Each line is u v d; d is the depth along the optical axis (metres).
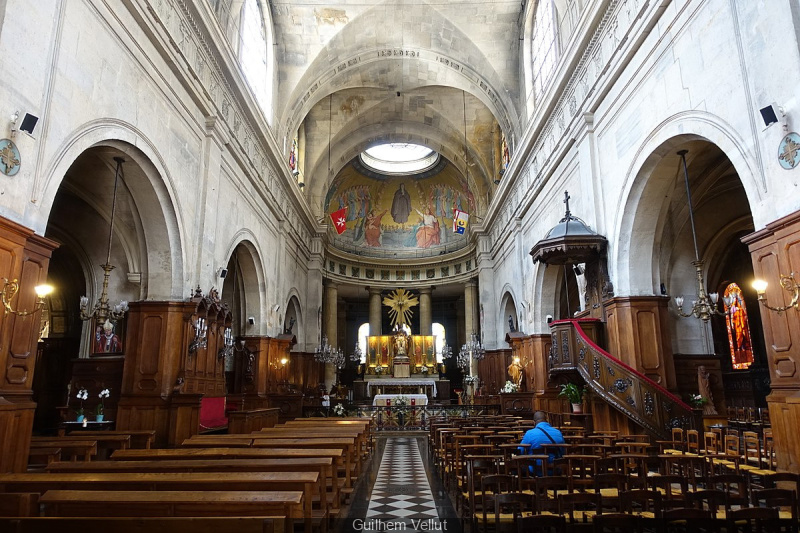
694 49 8.74
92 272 13.66
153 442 10.51
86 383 12.84
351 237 35.03
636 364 10.84
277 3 18.97
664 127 9.64
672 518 3.97
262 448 7.65
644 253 11.42
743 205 14.09
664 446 9.02
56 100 7.29
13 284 6.19
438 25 20.12
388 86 24.38
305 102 21.72
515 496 4.55
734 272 16.98
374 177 34.88
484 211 28.41
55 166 7.30
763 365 15.89
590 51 13.00
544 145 17.38
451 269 33.66
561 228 12.52
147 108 10.02
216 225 13.52
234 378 19.16
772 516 3.96
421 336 33.66
